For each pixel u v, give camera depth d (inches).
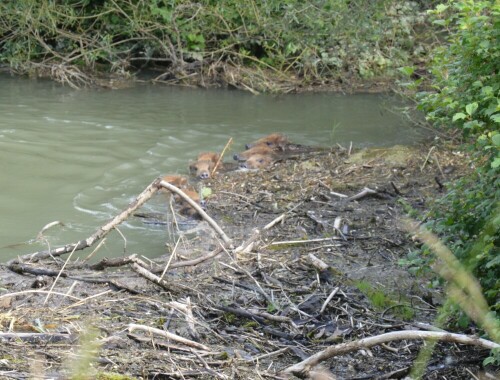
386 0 666.8
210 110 552.1
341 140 473.4
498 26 221.8
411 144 459.5
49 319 220.7
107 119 511.5
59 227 327.3
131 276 266.8
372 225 331.3
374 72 670.5
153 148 445.7
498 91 223.0
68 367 183.5
